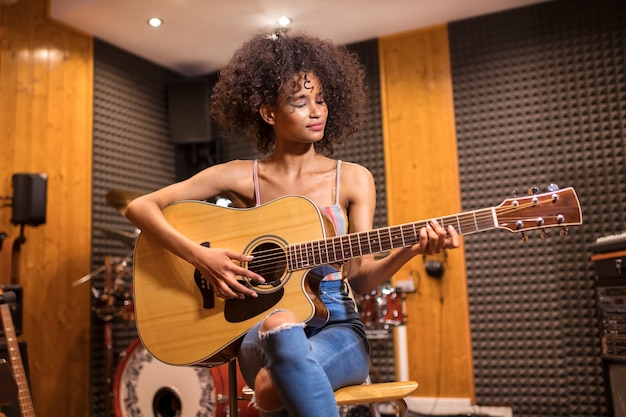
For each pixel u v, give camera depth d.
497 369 4.21
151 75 5.27
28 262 4.02
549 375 4.07
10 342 3.02
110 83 4.82
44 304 4.09
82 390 4.27
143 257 1.75
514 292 4.21
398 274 4.55
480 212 1.48
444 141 4.57
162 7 4.33
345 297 1.65
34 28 4.25
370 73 4.91
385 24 4.70
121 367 3.63
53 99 4.33
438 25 4.71
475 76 4.54
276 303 1.57
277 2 4.32
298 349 1.28
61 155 4.34
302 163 1.81
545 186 4.21
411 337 4.47
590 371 3.97
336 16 4.55
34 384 3.96
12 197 3.75
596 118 4.14
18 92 4.09
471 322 4.31
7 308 3.10
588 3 4.27
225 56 5.22
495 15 4.53
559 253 4.13
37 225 3.74
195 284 1.68
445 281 4.41
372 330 3.96
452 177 4.51
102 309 4.24
